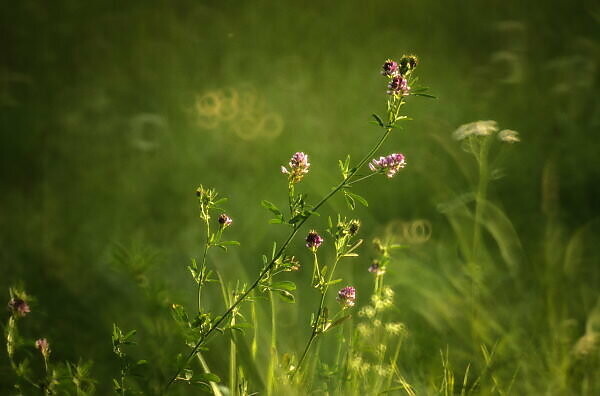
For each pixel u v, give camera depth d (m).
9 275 5.49
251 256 5.88
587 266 5.30
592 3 11.96
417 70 10.67
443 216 6.45
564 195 6.64
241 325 3.12
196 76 11.11
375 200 6.89
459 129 4.84
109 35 12.66
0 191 7.44
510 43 11.23
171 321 3.09
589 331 4.20
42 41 12.26
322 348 4.21
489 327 4.34
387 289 3.59
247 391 3.47
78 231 6.46
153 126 8.96
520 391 3.75
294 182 3.12
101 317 4.78
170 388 3.21
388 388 3.48
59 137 8.94
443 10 12.71
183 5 13.39
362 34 12.51
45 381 3.03
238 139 8.74
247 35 12.49
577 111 8.49
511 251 5.27
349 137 8.62
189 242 6.12
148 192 7.45
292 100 9.79
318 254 5.96
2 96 9.84
